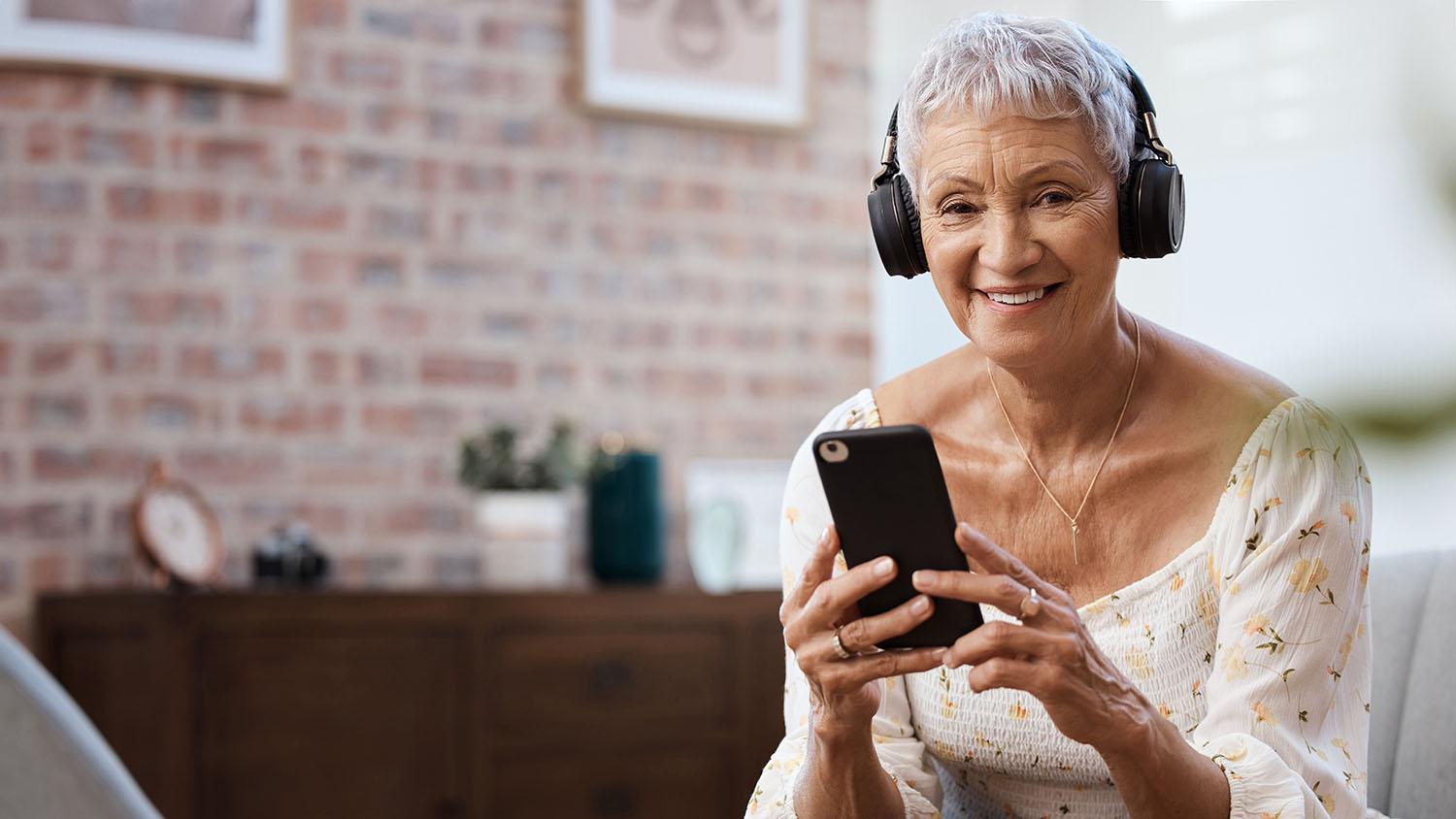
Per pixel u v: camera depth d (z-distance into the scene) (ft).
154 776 9.71
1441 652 5.13
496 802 10.22
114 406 10.87
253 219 11.27
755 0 12.67
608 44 12.20
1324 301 10.02
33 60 10.73
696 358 12.39
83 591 10.16
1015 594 3.93
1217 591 4.76
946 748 5.10
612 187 12.24
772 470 12.37
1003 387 5.09
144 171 11.02
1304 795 4.25
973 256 4.42
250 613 9.87
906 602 4.13
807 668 4.25
